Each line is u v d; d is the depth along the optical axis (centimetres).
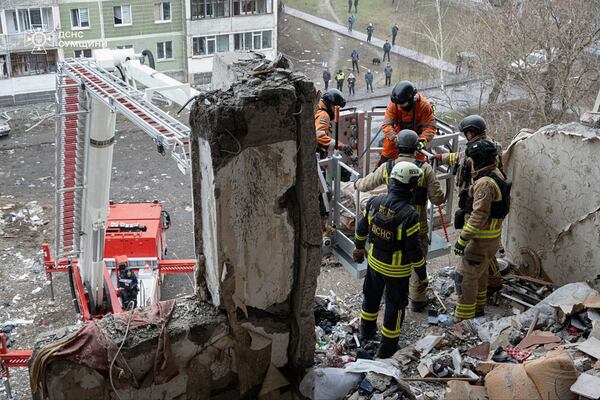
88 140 994
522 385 445
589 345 493
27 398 1084
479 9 2166
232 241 388
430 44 2878
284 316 425
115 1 2730
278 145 378
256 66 420
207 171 378
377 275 543
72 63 1002
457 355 520
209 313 405
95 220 1088
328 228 637
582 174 599
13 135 2445
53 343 371
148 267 1323
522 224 677
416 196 581
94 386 380
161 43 2902
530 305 630
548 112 1931
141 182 2080
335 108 739
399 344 593
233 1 2900
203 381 411
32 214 1856
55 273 1528
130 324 387
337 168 617
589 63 1866
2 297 1441
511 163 675
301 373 438
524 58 1925
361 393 448
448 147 712
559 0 1902
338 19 3844
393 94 677
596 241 599
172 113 2425
